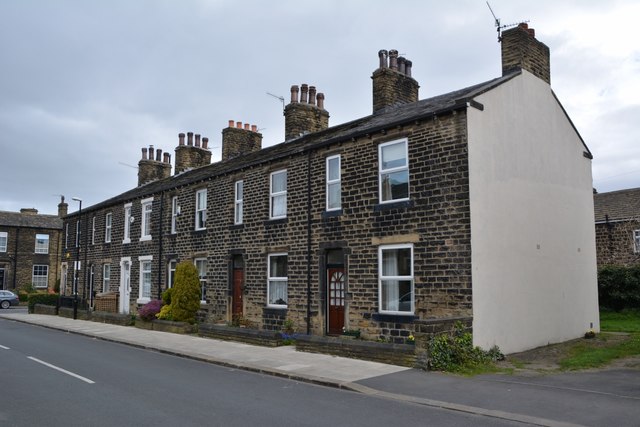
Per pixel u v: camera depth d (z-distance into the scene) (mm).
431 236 13422
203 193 22922
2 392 9328
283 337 15398
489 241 13172
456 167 13062
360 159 15531
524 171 14828
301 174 17594
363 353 12414
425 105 16141
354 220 15523
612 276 22750
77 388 9688
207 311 21469
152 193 25922
